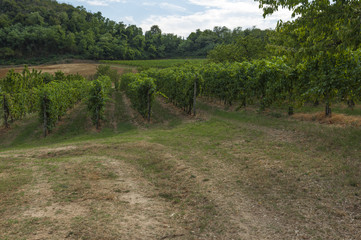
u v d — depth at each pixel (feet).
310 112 50.62
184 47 460.14
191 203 20.45
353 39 21.31
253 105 69.67
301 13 24.47
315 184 20.95
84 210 18.83
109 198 21.48
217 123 52.49
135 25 546.26
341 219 15.88
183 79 73.82
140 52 437.17
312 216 16.62
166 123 62.85
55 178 27.09
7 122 73.41
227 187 22.67
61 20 472.03
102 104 62.80
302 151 29.35
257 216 17.47
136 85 68.39
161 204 20.65
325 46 24.98
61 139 55.72
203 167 28.50
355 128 32.83
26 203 20.47
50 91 63.62
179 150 36.40
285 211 17.69
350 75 34.50
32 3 514.27
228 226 16.47
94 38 426.51
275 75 51.65
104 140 47.19
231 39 291.38
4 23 375.66
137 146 39.75
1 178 27.27
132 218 17.60
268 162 27.20
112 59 392.68
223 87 74.90
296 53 28.55
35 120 76.69
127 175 28.25
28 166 32.65
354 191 18.85
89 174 28.25
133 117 75.92
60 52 376.07
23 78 94.43
